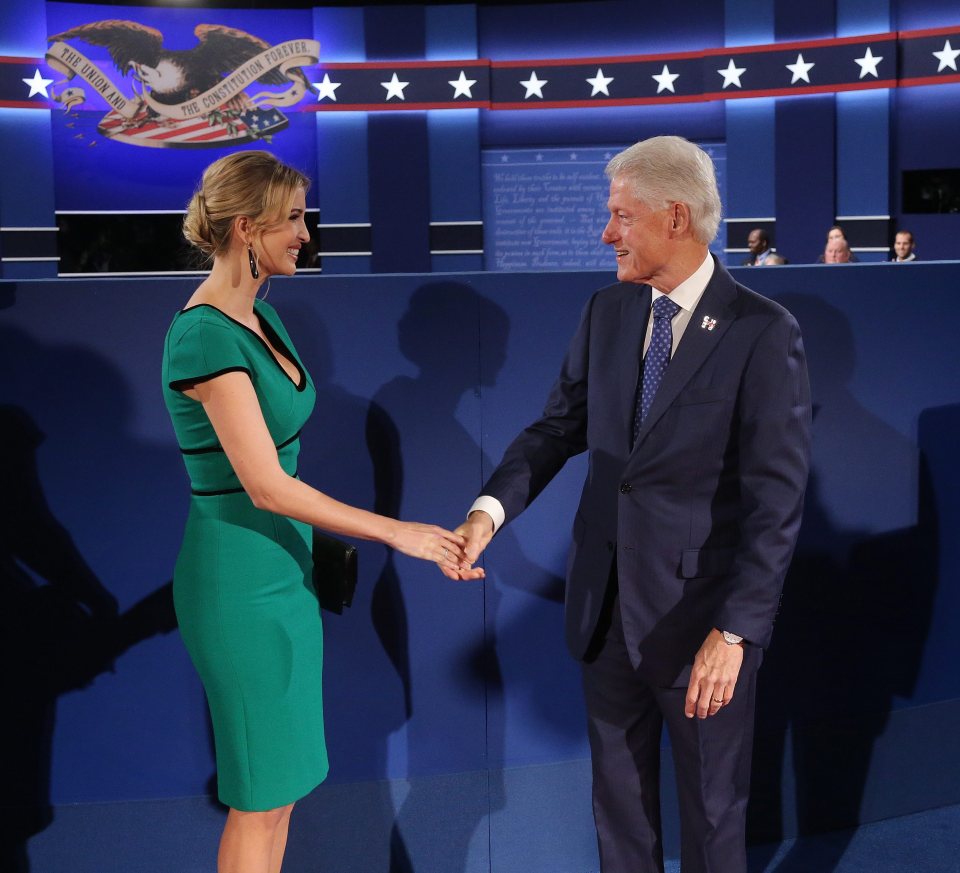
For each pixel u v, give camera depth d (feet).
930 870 7.54
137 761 7.07
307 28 32.58
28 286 6.63
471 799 7.40
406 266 33.37
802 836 8.06
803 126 31.76
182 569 5.62
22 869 7.10
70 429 6.76
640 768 6.03
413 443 7.06
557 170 33.32
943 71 30.40
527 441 6.13
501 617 7.29
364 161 32.94
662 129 32.89
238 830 5.87
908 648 8.02
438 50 32.76
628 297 5.84
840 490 7.65
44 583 6.87
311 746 5.86
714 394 5.30
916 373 7.61
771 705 7.84
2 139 31.45
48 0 31.30
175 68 32.07
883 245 31.63
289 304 6.85
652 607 5.46
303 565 5.76
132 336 6.72
